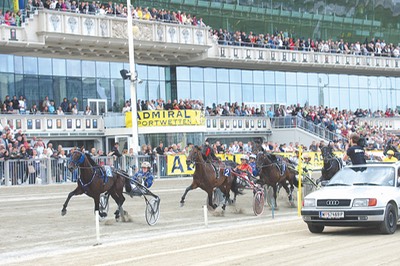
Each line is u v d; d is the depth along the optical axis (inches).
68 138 1485.0
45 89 1565.0
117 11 1556.3
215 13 1926.7
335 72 2193.7
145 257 494.6
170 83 1812.3
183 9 1845.5
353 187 628.1
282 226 701.3
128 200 1013.8
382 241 551.8
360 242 548.4
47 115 1432.1
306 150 1557.6
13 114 1363.2
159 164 1250.6
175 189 1232.8
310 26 2185.0
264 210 922.7
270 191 941.8
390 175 644.1
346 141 1795.0
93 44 1509.6
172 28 1642.5
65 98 1515.7
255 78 2010.3
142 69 1754.4
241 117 1797.5
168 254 506.9
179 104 1594.5
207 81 1888.5
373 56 2185.0
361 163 739.4
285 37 2069.4
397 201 613.0
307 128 1823.3
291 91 2098.9
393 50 2289.6
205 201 1020.5
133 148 1219.2
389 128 2233.0
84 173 725.3
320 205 605.0
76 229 709.9
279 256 480.4
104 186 741.3
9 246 599.2
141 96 1749.5
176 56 1729.8
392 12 2438.5
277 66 1966.0
